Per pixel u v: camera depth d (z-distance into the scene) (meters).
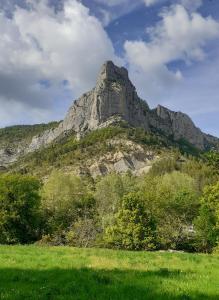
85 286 17.52
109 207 104.81
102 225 77.00
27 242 71.94
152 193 80.50
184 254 31.59
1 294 16.20
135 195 69.00
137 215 67.31
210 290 16.88
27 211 72.19
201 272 21.86
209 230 67.56
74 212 92.25
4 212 69.19
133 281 18.58
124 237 66.44
